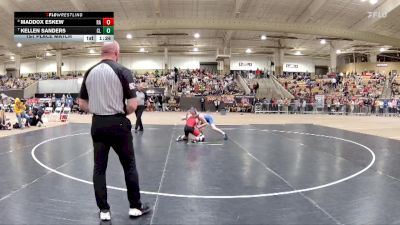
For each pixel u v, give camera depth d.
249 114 29.03
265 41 45.44
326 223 3.79
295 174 6.21
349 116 26.94
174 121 19.39
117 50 4.08
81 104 4.00
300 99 31.64
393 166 7.00
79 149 9.14
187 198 4.71
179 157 7.94
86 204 4.42
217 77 41.75
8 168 6.63
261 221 3.84
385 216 4.02
